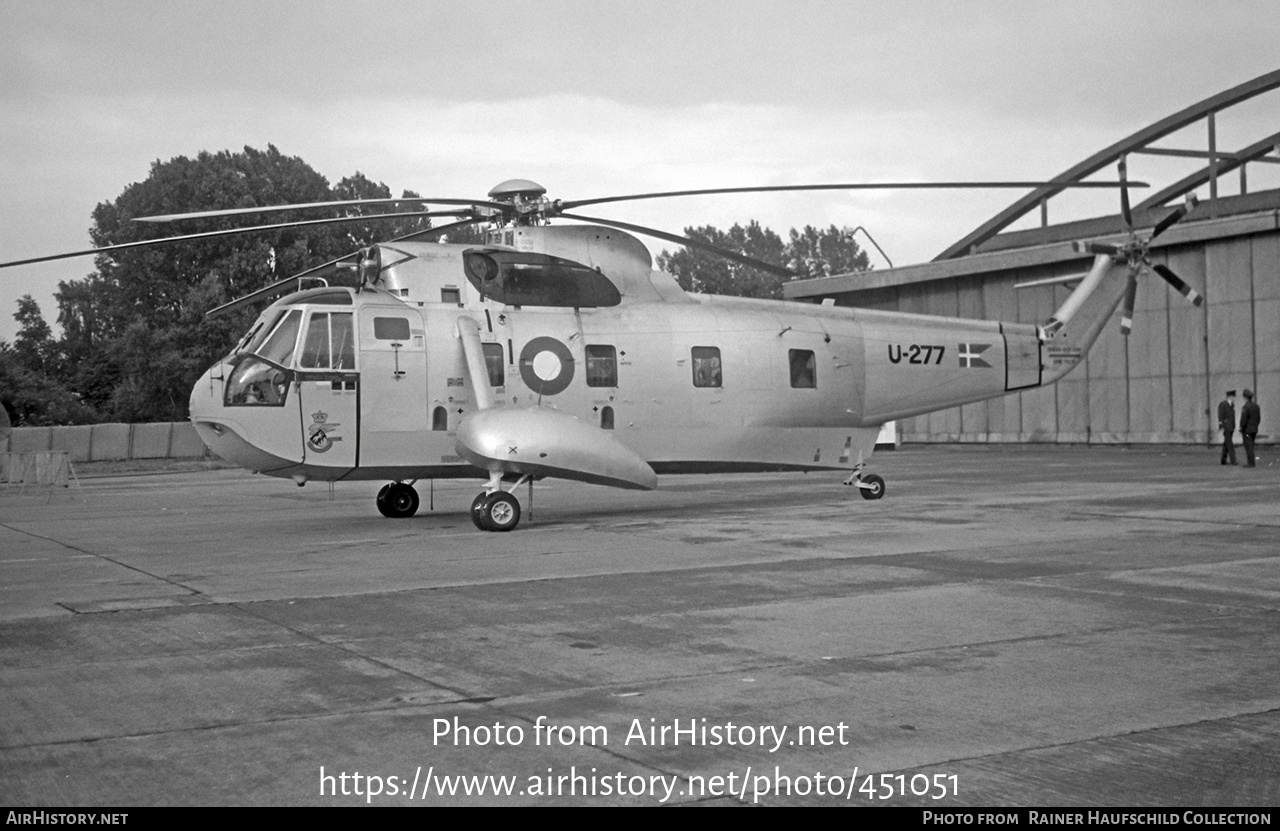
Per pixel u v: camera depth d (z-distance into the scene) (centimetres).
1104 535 1555
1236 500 2038
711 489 2588
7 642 934
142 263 6938
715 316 2000
